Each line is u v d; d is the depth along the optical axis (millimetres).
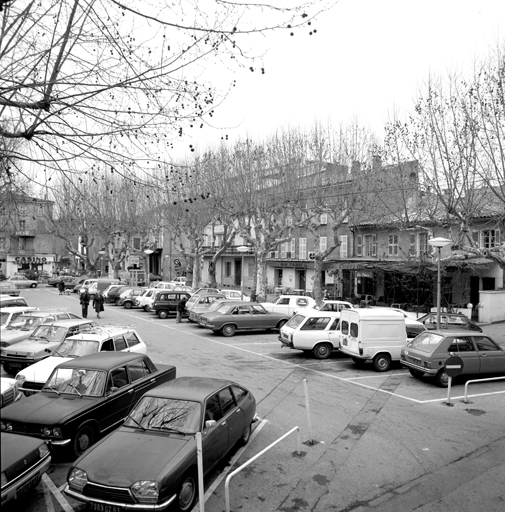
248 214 32656
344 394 12641
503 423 10328
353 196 28812
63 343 12195
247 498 6926
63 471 7770
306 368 15867
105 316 30609
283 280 46781
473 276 30094
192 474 6602
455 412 11125
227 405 8195
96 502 5996
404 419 10570
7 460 6352
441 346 13602
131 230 44906
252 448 8758
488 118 17094
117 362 9578
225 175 32406
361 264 32719
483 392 12961
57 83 5750
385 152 24484
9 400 9734
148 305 33344
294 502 6832
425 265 27469
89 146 6324
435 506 6750
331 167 29578
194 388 8062
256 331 24531
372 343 15469
